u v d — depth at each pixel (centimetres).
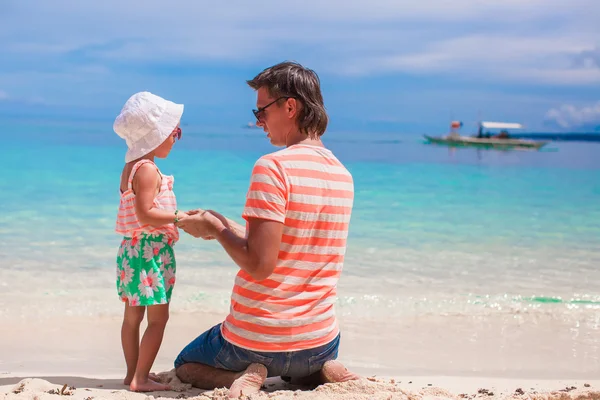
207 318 538
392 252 915
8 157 2816
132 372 355
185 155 3438
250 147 4656
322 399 294
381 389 310
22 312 541
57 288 631
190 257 787
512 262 861
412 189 2052
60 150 3453
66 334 482
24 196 1452
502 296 647
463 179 2648
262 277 300
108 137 5500
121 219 355
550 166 4097
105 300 588
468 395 339
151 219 331
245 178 2036
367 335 502
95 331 493
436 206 1584
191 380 346
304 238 307
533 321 554
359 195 1808
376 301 616
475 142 7812
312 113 322
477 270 797
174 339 477
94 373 388
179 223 324
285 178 300
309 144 324
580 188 2269
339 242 322
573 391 340
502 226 1243
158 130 351
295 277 311
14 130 6706
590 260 888
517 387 362
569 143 11538
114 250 845
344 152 5750
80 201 1381
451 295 648
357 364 424
